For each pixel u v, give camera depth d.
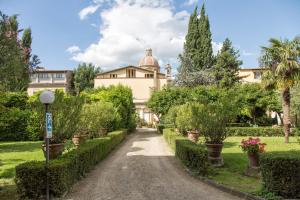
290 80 21.83
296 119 32.06
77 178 10.09
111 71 64.56
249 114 37.91
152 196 8.23
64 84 61.97
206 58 55.47
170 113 29.95
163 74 66.88
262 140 25.47
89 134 20.62
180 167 13.08
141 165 13.62
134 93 62.62
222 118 12.79
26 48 12.83
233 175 10.75
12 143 23.59
